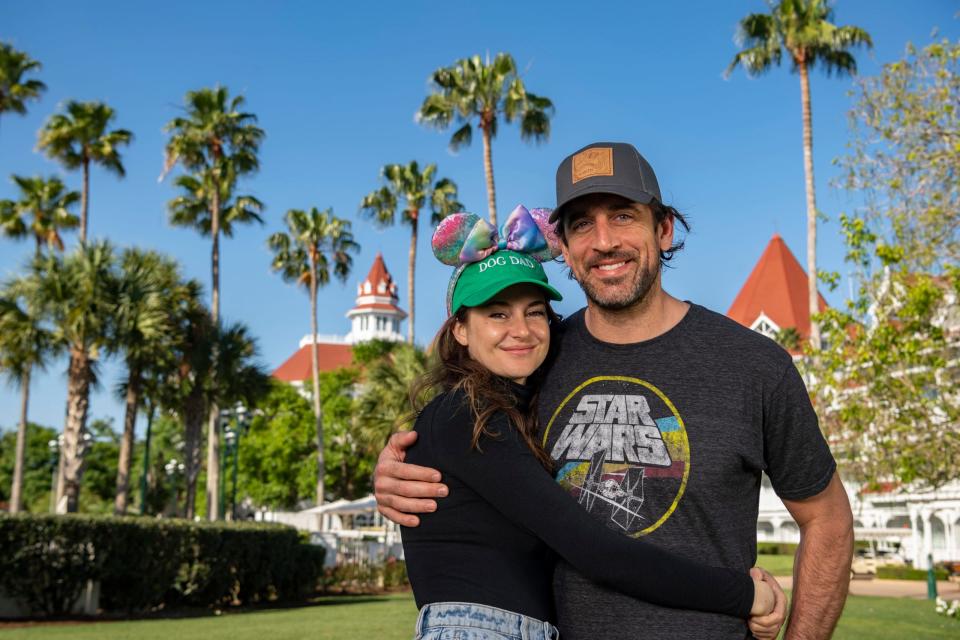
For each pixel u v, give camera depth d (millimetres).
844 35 26016
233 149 32562
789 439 2271
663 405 2285
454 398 2312
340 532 33250
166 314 19469
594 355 2439
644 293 2350
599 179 2312
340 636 10188
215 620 12672
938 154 10672
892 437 11102
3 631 10789
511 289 2400
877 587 24922
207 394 22672
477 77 26812
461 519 2203
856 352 11430
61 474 17859
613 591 2162
